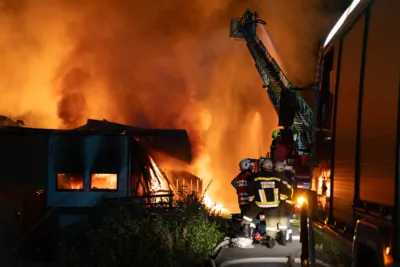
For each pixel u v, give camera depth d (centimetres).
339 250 443
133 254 873
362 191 374
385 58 338
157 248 848
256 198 910
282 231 920
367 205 358
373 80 362
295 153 1027
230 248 912
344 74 457
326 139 518
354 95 417
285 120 753
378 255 311
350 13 438
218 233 995
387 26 338
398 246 287
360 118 390
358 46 414
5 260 1396
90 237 1016
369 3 384
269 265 797
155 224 921
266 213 905
